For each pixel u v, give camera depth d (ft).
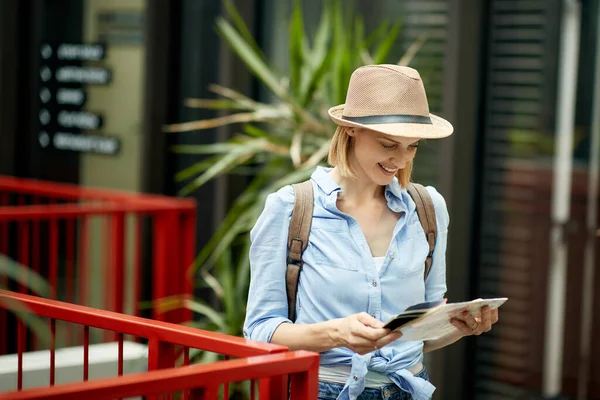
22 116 28.99
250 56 19.80
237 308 18.97
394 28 18.93
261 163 22.80
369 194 10.31
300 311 10.16
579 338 19.75
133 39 26.68
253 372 8.59
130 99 26.84
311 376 9.11
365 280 10.01
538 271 19.99
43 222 29.14
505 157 19.83
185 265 20.77
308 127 18.99
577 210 19.60
